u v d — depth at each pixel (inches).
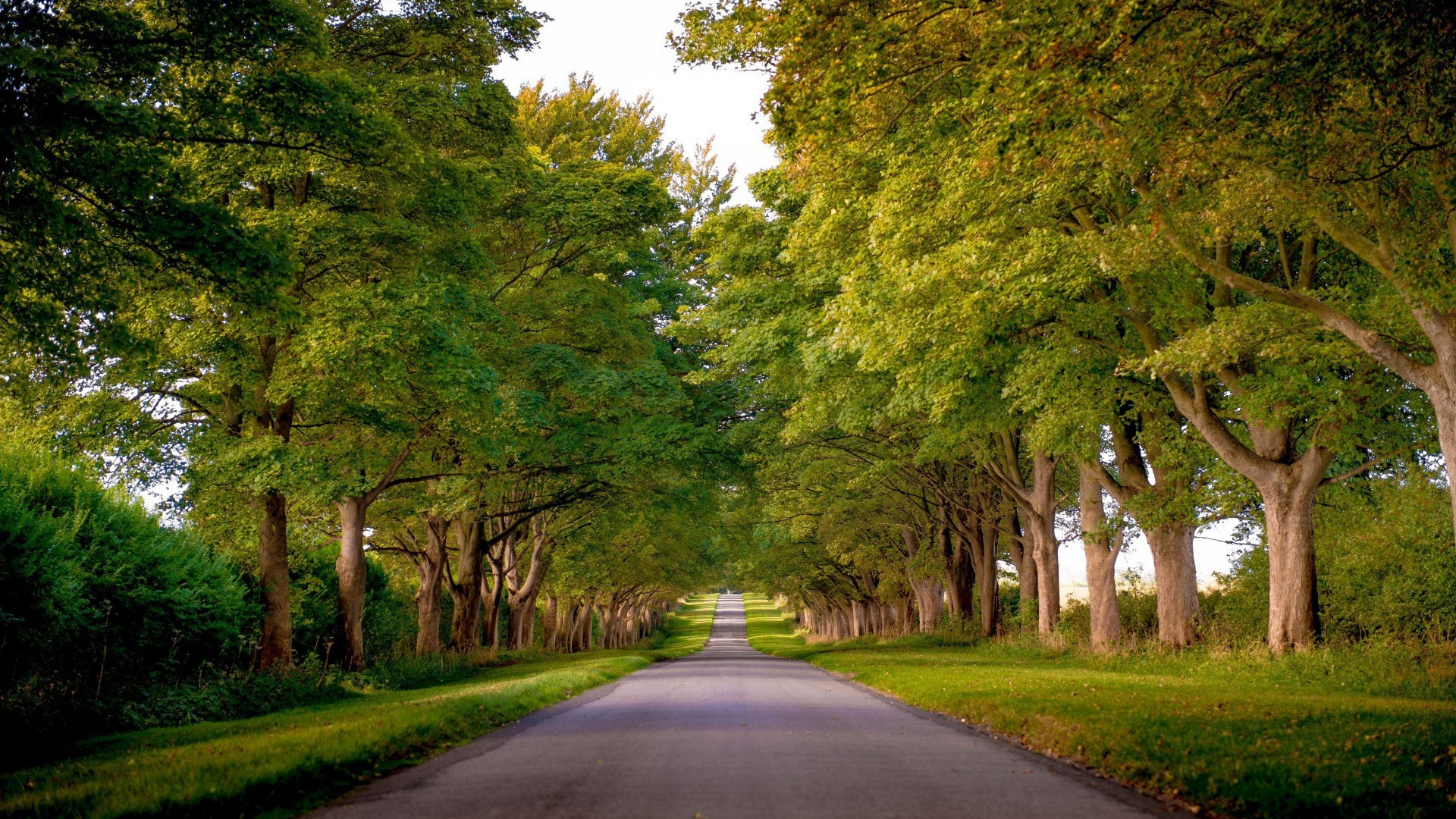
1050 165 518.0
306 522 1011.3
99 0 509.4
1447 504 805.9
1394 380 697.0
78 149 434.6
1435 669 568.4
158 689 588.1
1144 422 826.8
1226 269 547.8
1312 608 688.4
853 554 1948.8
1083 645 1022.4
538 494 1400.1
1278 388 620.1
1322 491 877.2
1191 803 261.3
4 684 492.4
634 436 1136.2
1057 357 695.7
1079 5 337.7
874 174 733.3
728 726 449.1
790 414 993.5
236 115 525.3
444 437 984.3
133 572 588.1
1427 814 239.6
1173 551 892.0
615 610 2984.7
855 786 284.5
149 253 495.8
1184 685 603.2
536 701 587.8
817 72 397.1
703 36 491.2
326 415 837.2
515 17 877.8
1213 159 439.8
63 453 689.6
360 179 787.4
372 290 725.9
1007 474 1230.9
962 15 441.4
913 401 798.5
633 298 1282.0
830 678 899.4
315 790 289.6
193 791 262.4
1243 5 367.2
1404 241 467.5
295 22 510.0
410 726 398.0
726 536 2023.9
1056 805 256.7
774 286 993.5
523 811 251.6
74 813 247.0
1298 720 389.4
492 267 919.7
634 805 257.4
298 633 922.1
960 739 397.7
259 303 503.8
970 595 1745.8
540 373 1059.9
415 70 873.5
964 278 593.3
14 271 453.4
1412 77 373.1
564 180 1117.1
